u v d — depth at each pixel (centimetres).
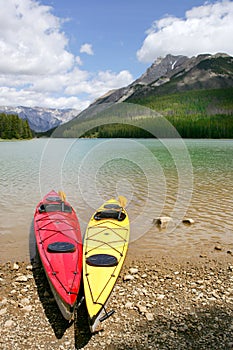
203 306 315
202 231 525
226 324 287
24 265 395
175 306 315
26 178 1030
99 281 312
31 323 287
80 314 303
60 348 257
